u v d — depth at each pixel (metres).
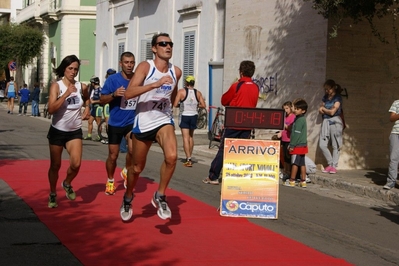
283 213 9.48
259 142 9.00
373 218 9.53
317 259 6.84
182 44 24.86
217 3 22.44
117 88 9.41
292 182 12.29
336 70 14.21
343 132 14.24
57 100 8.34
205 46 23.16
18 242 7.04
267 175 8.99
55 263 6.27
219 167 11.67
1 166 13.30
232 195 8.93
